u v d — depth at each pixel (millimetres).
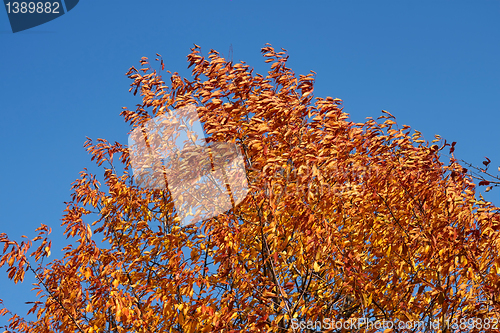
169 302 6059
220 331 5805
